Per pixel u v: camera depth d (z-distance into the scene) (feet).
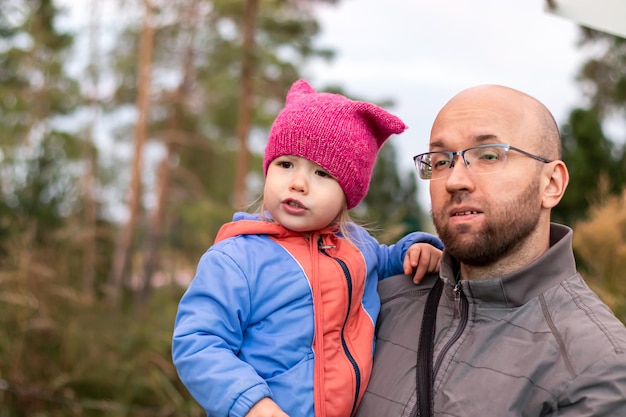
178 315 5.66
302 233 6.08
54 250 25.62
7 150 29.27
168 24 46.21
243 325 5.65
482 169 5.59
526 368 5.10
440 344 5.71
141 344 20.20
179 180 54.24
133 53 47.01
